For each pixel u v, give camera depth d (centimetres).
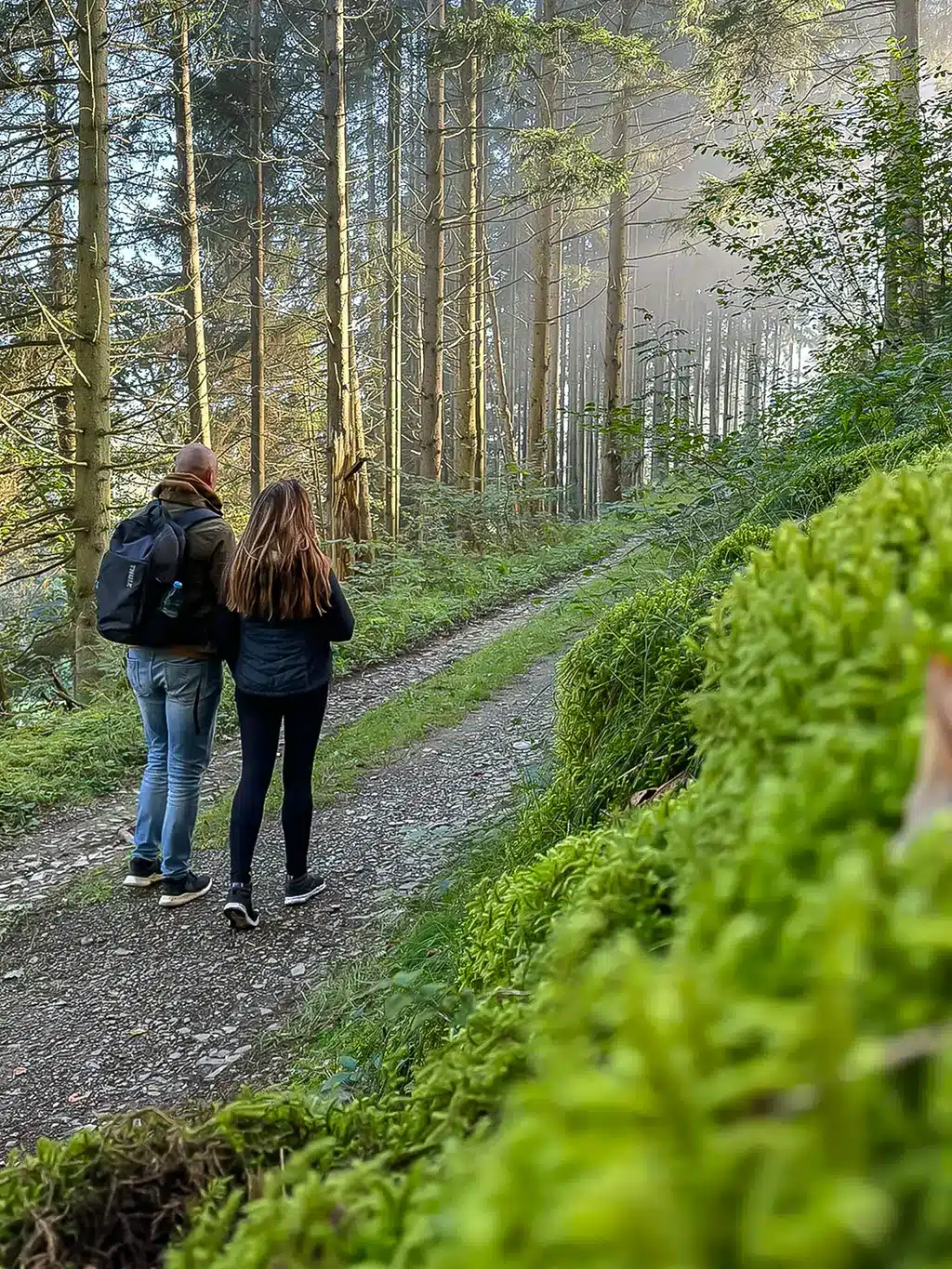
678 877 65
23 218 1139
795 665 56
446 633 1005
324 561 360
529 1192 21
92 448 857
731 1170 18
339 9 1184
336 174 1184
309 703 371
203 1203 81
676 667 234
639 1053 21
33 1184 84
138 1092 281
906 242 575
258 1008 320
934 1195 18
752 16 1234
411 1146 76
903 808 38
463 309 1850
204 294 1942
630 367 3341
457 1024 120
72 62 861
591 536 545
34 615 1251
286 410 2025
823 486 352
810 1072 19
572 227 3216
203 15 1181
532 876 135
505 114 3125
